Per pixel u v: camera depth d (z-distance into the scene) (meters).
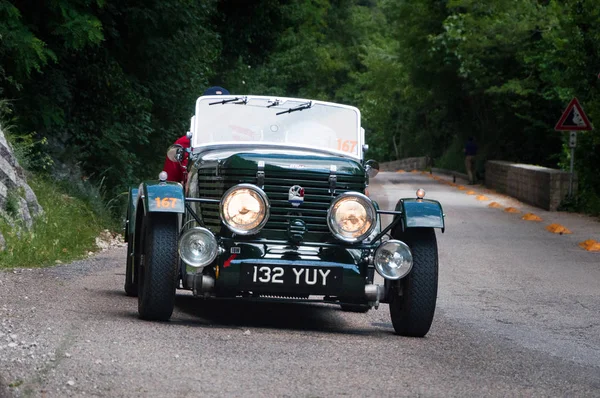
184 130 31.33
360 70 102.62
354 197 10.30
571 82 36.09
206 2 32.19
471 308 13.91
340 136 12.28
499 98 52.84
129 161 26.06
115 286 13.53
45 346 8.22
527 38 51.47
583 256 21.52
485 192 47.84
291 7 55.47
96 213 22.59
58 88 23.62
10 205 16.64
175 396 6.94
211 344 9.08
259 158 10.48
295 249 10.33
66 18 22.09
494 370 8.97
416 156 94.19
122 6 26.27
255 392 7.24
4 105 21.14
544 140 54.78
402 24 63.28
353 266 10.34
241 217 10.06
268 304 13.30
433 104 69.31
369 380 7.97
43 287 12.47
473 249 21.94
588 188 36.00
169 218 10.30
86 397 6.73
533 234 26.12
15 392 6.66
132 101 26.30
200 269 10.41
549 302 14.86
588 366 9.74
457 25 53.62
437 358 9.38
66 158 23.69
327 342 9.86
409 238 10.65
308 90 68.00
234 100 12.41
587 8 35.06
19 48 20.66
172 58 29.34
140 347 8.55
